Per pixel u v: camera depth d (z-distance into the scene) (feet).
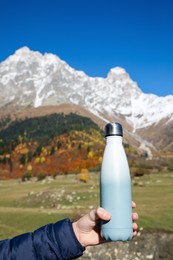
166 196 177.99
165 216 127.85
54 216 129.29
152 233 77.00
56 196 192.44
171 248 72.84
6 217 129.59
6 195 227.61
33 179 366.43
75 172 404.36
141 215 127.75
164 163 381.19
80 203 177.17
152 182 231.09
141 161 422.41
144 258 70.33
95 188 222.48
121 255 72.69
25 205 191.93
